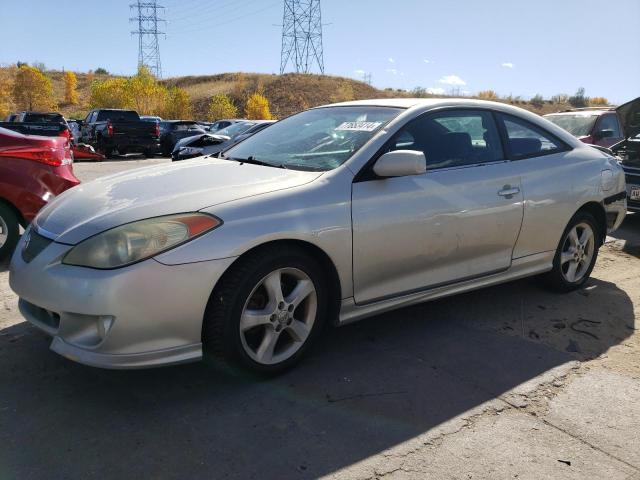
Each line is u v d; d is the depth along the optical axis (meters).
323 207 3.04
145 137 21.25
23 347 3.36
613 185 4.67
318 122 3.98
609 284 4.95
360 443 2.52
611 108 10.82
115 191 3.12
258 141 4.10
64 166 5.47
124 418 2.66
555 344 3.65
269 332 2.97
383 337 3.68
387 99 4.07
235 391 2.94
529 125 4.30
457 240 3.64
